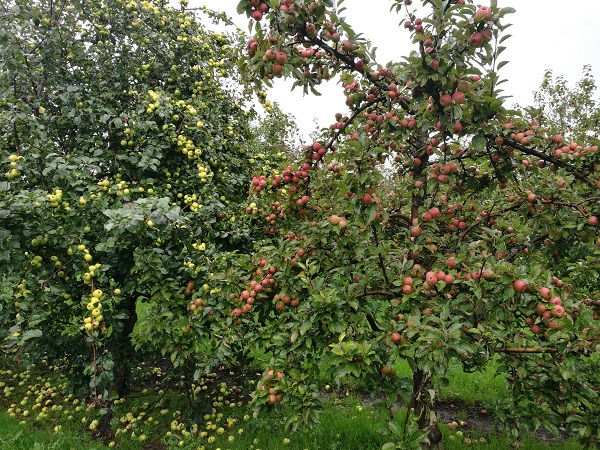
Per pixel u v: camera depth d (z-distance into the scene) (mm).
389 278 2703
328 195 3217
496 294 2443
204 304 3715
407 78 2725
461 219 3506
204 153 5336
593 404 2643
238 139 6367
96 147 4691
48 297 3918
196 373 3750
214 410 5031
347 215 3016
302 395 2547
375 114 3279
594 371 2754
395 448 2279
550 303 2250
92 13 5293
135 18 5508
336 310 2514
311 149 3414
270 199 3637
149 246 4129
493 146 2984
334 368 2480
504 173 3176
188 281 4156
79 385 5062
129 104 5395
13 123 3967
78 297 4230
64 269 3928
